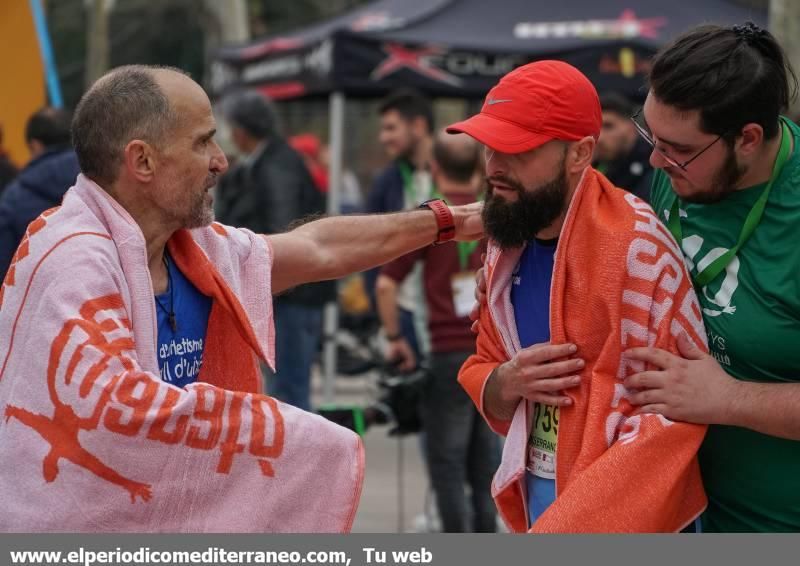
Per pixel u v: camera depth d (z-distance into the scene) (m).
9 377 4.28
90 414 4.09
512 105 4.46
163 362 4.52
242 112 11.10
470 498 9.31
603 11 16.98
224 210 11.30
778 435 4.31
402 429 8.96
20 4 12.64
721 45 4.32
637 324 4.39
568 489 4.28
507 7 17.23
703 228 4.59
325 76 15.73
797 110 8.32
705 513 4.80
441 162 8.92
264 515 4.31
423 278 8.84
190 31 43.97
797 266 4.34
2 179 11.34
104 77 4.50
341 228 5.30
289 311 10.94
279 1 44.53
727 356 4.54
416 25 16.81
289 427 4.35
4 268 8.26
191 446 4.20
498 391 4.75
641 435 4.29
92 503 4.14
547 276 4.70
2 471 4.23
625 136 8.78
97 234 4.31
